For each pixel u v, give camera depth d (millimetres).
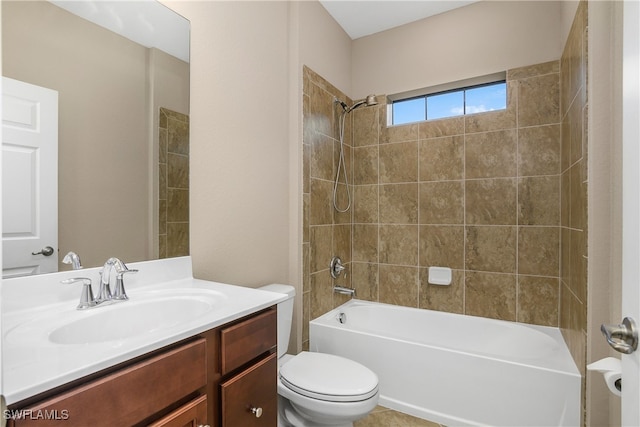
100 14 1122
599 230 1319
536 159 2117
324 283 2367
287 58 2098
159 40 1302
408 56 2568
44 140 978
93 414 617
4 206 895
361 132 2754
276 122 1989
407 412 1863
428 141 2484
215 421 902
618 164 1235
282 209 2057
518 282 2176
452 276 2387
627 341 613
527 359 1646
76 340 869
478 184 2301
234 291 1191
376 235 2680
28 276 933
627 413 623
